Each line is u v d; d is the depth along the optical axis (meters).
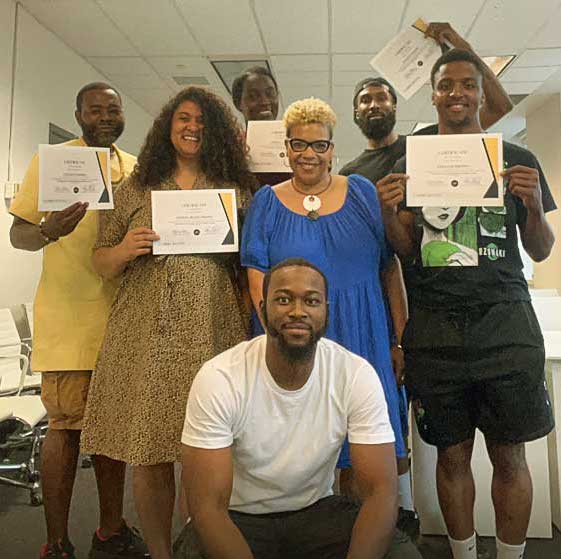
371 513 1.34
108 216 1.78
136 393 1.62
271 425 1.39
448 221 1.66
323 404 1.41
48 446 1.98
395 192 1.57
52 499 1.96
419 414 1.74
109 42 4.73
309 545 1.43
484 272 1.64
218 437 1.33
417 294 1.73
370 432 1.38
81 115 2.04
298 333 1.30
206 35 4.59
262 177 2.00
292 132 1.65
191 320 1.64
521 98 6.36
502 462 1.71
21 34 4.12
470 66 1.68
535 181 1.55
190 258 1.67
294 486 1.44
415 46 1.95
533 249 1.72
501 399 1.63
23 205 1.92
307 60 5.14
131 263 1.72
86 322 1.96
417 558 1.40
